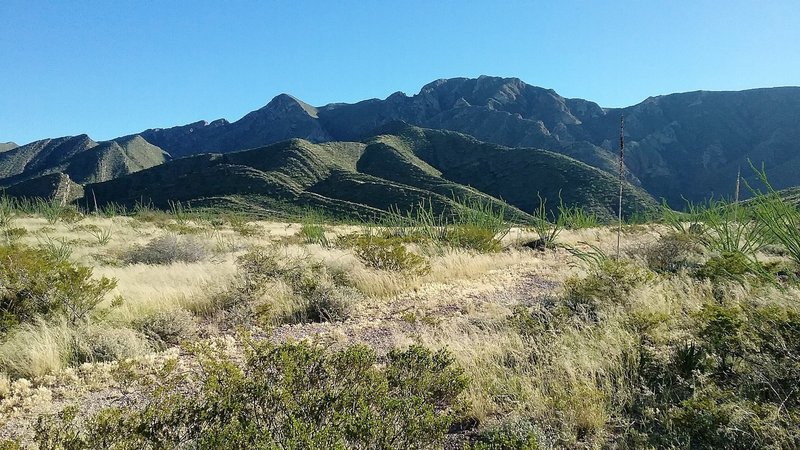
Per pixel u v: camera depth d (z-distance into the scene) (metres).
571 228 20.36
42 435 2.93
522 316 6.32
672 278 7.74
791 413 3.33
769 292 5.84
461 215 18.45
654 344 5.07
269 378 3.38
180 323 6.97
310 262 11.14
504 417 3.94
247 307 7.98
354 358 3.59
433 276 11.05
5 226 22.17
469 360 5.04
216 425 2.90
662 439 3.39
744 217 9.98
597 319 6.14
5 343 5.95
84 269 7.50
